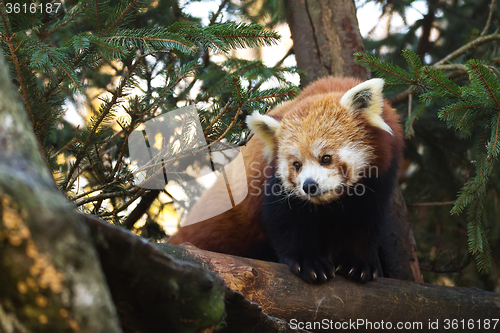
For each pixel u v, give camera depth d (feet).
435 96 9.18
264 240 11.91
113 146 12.71
